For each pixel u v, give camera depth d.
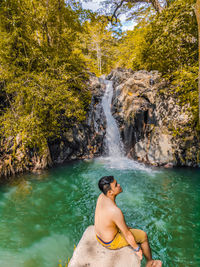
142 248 2.22
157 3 10.38
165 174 7.28
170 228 4.08
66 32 10.23
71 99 7.44
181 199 5.39
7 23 7.02
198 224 4.20
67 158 9.25
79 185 6.57
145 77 9.86
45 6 8.91
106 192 2.02
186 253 3.32
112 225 1.98
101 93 11.31
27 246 3.61
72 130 9.30
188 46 7.84
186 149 7.94
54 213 4.88
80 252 2.16
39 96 6.46
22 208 5.10
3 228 4.19
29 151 7.84
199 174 7.18
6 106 7.62
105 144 10.30
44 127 7.53
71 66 9.98
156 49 8.05
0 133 6.94
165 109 8.29
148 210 4.85
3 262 3.14
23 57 7.21
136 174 7.36
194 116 7.28
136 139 9.13
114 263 1.93
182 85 7.04
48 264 3.14
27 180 6.95
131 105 9.37
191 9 6.75
